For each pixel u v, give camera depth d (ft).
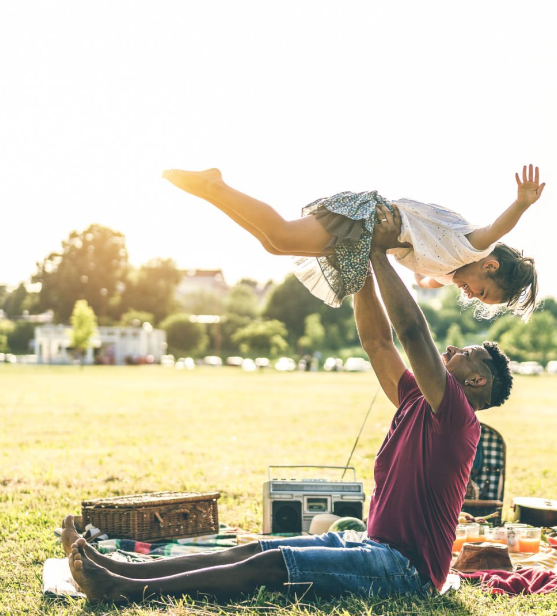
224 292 488.85
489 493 24.04
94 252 384.27
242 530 22.38
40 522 23.82
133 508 19.94
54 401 82.07
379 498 15.15
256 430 55.88
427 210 14.38
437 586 14.88
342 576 14.23
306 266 15.44
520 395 110.01
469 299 16.19
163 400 86.84
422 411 14.93
